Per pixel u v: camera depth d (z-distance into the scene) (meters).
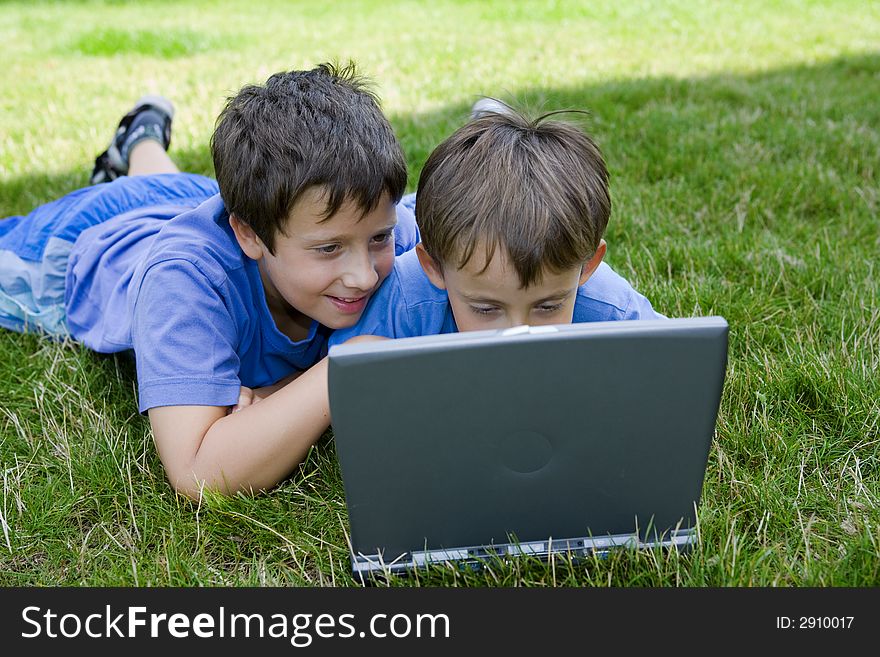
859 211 3.17
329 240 1.77
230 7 9.73
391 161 1.80
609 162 3.71
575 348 1.32
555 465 1.45
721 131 4.06
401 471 1.43
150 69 5.97
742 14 8.41
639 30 7.58
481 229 1.61
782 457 1.87
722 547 1.61
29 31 8.06
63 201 2.76
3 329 2.60
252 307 2.00
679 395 1.38
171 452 1.78
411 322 1.87
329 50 6.61
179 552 1.69
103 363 2.32
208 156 3.85
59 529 1.78
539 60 6.12
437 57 6.24
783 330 2.37
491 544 1.56
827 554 1.63
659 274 2.70
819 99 4.66
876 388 2.03
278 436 1.76
